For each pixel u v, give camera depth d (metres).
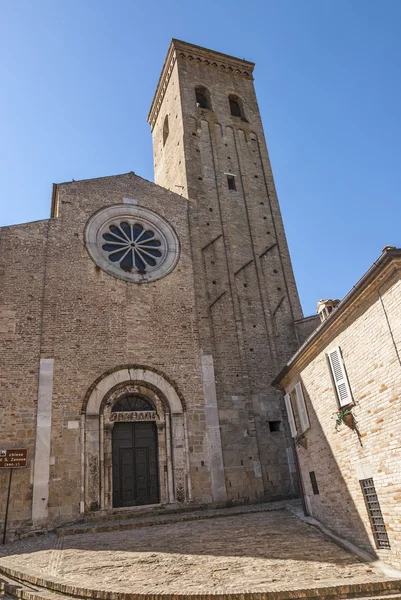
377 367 11.76
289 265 28.12
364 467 12.39
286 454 22.36
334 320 13.40
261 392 23.45
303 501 16.83
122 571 10.98
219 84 34.44
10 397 18.95
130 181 26.17
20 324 20.34
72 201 24.03
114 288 22.72
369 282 11.62
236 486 20.75
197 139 30.78
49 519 17.56
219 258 26.47
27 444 18.45
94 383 20.33
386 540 11.55
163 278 23.98
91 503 18.36
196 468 20.44
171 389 21.47
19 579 11.46
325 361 14.45
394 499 11.06
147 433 20.73
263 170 31.48
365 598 9.27
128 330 22.02
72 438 19.08
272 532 14.45
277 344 25.30
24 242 22.02
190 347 22.75
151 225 25.50
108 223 24.50
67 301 21.58
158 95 37.06
